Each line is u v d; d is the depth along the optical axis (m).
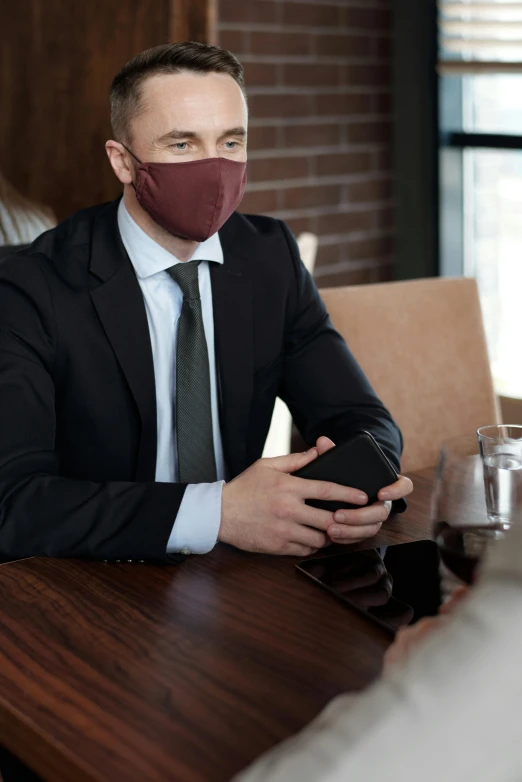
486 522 0.96
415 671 0.50
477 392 2.02
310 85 3.93
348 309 1.92
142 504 1.22
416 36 4.05
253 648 0.96
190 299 1.60
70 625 1.02
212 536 1.20
